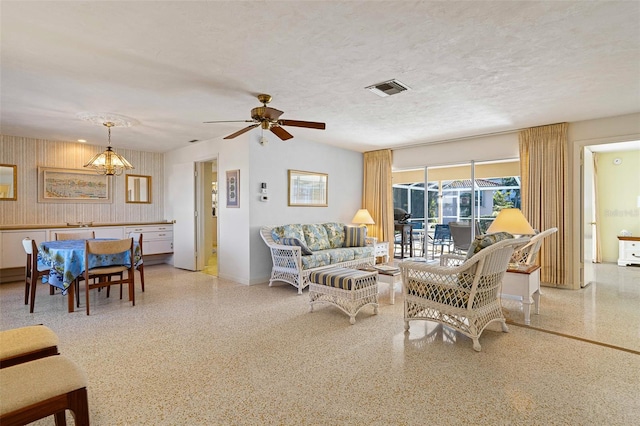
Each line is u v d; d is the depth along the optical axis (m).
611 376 2.28
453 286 2.82
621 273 5.84
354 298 3.38
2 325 3.25
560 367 2.41
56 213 5.70
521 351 2.68
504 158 5.24
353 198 6.83
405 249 6.67
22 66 2.74
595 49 2.51
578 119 4.46
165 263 7.00
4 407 1.26
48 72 2.86
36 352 1.74
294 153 5.65
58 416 1.62
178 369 2.38
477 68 2.85
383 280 4.14
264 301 4.12
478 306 2.83
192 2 1.91
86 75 2.93
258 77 3.02
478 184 5.68
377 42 2.40
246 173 5.04
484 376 2.29
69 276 3.57
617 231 6.89
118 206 6.40
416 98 3.60
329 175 6.29
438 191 6.17
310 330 3.14
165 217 7.00
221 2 1.91
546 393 2.08
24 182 5.38
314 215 6.00
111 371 2.35
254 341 2.88
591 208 5.07
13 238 4.96
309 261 4.67
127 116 4.21
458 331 3.02
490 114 4.21
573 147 4.62
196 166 6.20
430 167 6.21
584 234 4.68
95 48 2.45
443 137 5.55
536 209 4.85
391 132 5.21
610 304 3.95
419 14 2.05
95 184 6.11
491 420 1.82
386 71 2.91
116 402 1.98
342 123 4.64
